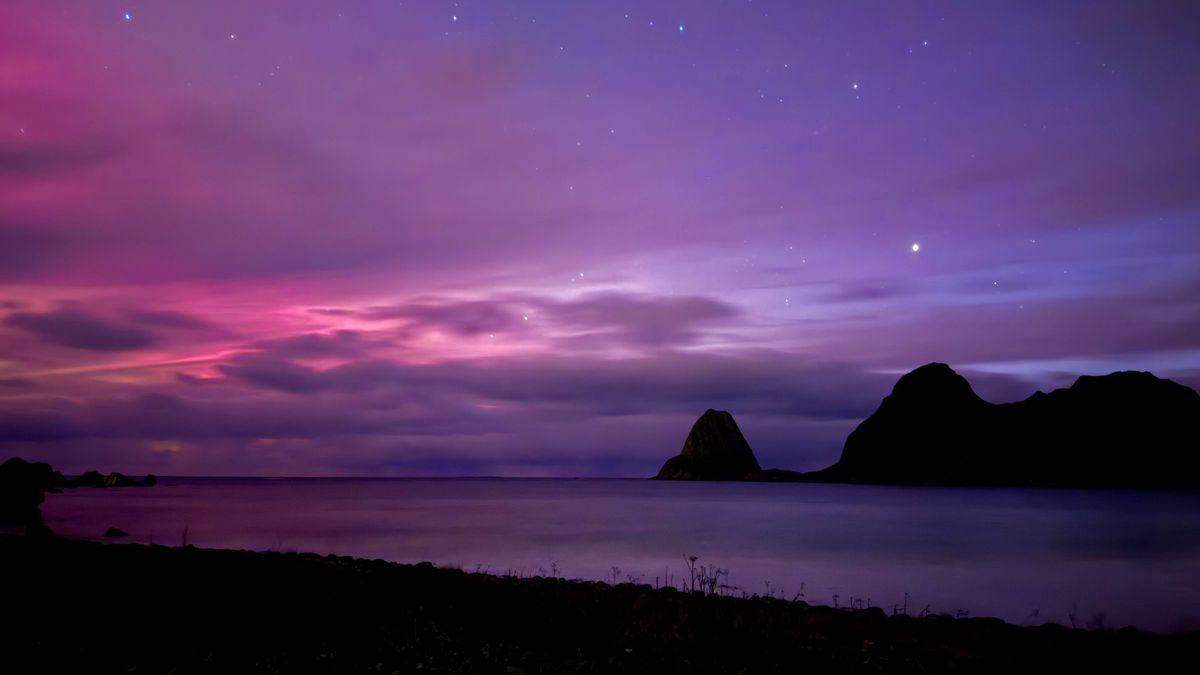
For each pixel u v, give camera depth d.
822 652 10.12
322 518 57.72
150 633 10.19
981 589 23.84
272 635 10.29
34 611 11.09
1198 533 49.34
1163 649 10.70
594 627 11.43
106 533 38.84
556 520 59.78
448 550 34.94
